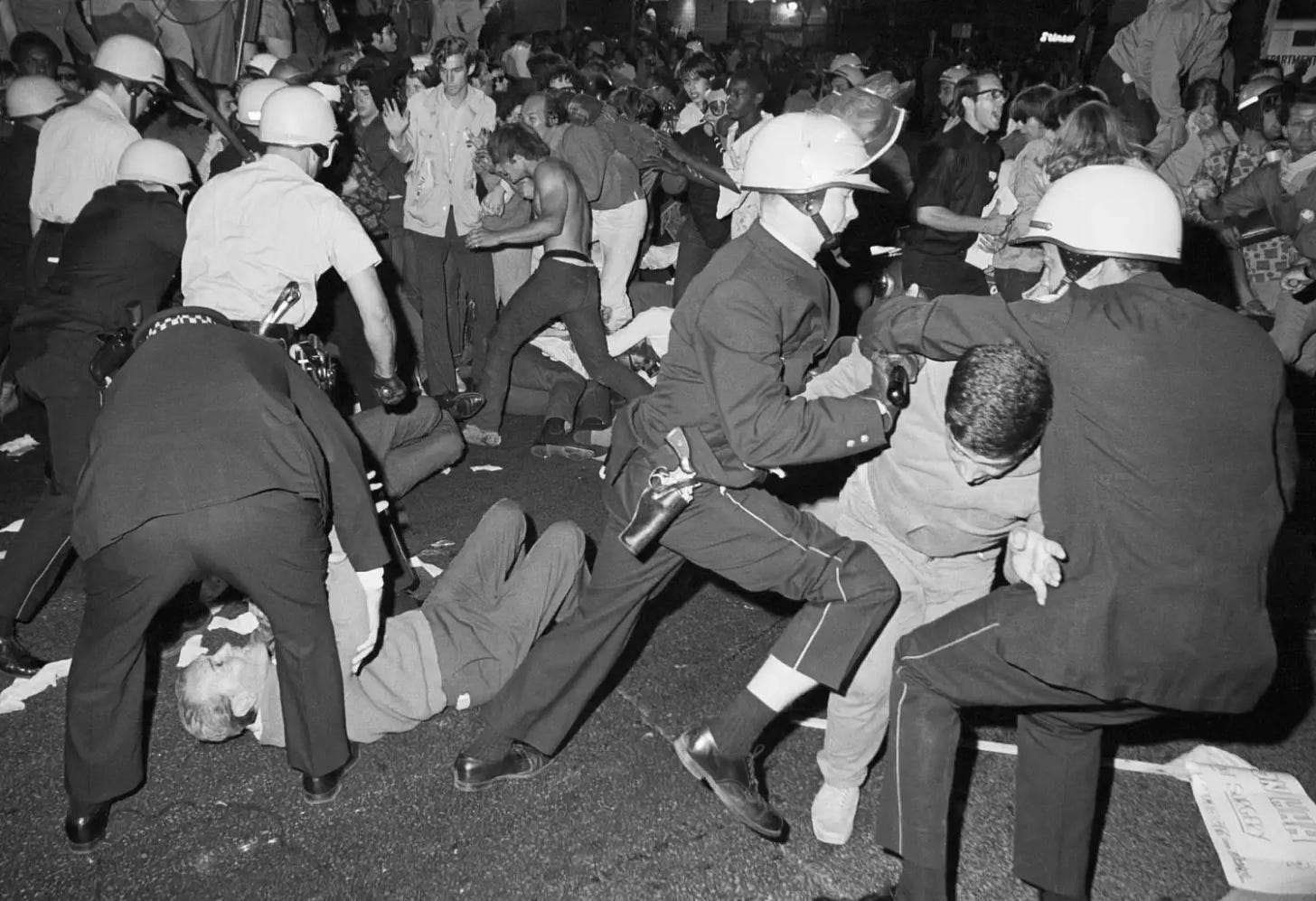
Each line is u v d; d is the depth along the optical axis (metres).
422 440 4.82
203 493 2.53
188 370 2.66
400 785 3.12
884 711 2.80
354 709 3.03
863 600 2.61
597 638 2.89
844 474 3.59
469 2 11.27
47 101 5.42
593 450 5.82
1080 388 2.19
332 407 2.90
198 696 2.92
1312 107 5.86
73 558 4.41
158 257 3.85
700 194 6.82
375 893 2.73
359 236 3.56
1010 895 2.78
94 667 2.71
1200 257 6.88
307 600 2.76
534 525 4.93
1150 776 3.26
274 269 3.52
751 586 2.72
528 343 6.25
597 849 2.90
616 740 3.36
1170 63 6.89
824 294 2.66
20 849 2.84
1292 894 2.78
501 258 6.74
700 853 2.90
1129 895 2.80
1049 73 17.95
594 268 5.66
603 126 7.04
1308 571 4.44
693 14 24.39
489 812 3.02
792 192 2.49
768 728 3.42
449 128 6.16
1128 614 2.14
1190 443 2.12
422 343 6.69
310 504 2.72
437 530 4.85
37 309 3.70
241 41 8.00
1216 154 6.87
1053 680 2.19
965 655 2.35
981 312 2.34
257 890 2.73
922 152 5.85
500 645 3.22
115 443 2.56
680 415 2.64
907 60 17.22
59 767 3.19
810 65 16.03
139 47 4.75
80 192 4.64
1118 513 2.15
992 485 2.43
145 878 2.75
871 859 2.90
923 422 2.50
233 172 3.57
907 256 6.04
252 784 3.11
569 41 14.30
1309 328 5.91
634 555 2.76
